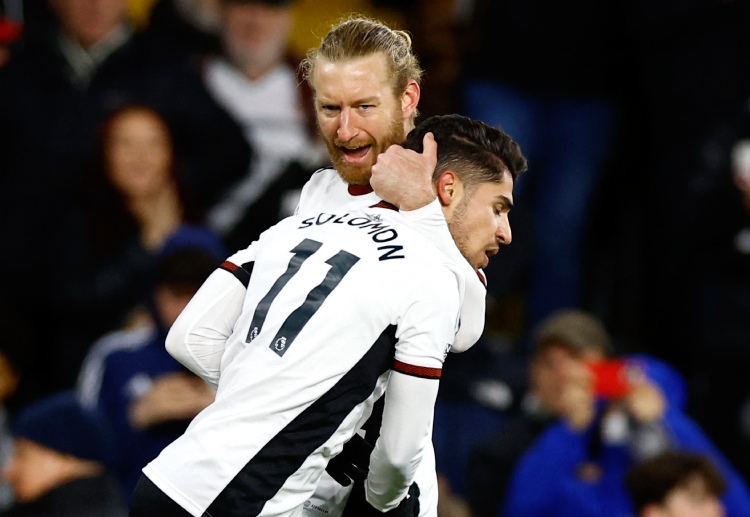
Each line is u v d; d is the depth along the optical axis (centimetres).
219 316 1214
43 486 1836
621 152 2975
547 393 2231
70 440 1845
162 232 2581
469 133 1223
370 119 1178
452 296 1146
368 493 1177
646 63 2886
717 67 2858
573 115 2858
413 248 1152
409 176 1182
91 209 2562
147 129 2541
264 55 2767
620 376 2128
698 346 2819
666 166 2920
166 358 2164
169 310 2145
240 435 1105
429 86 2856
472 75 2847
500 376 2411
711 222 2845
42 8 2664
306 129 2770
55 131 2619
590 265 3006
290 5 2794
